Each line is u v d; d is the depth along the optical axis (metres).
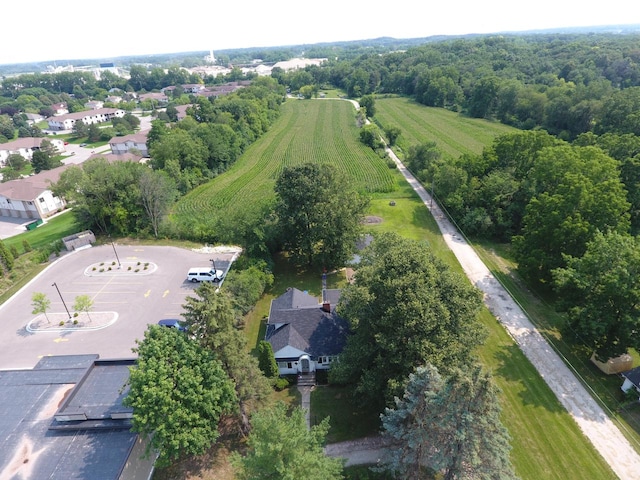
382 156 109.25
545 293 48.78
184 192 88.69
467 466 23.20
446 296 30.44
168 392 25.31
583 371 37.06
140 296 50.56
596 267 37.06
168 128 127.50
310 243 52.12
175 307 48.19
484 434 21.84
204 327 27.98
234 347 28.27
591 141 65.62
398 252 32.28
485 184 65.81
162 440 25.45
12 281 54.59
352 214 53.44
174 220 69.81
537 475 28.11
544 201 47.66
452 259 57.25
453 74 178.12
